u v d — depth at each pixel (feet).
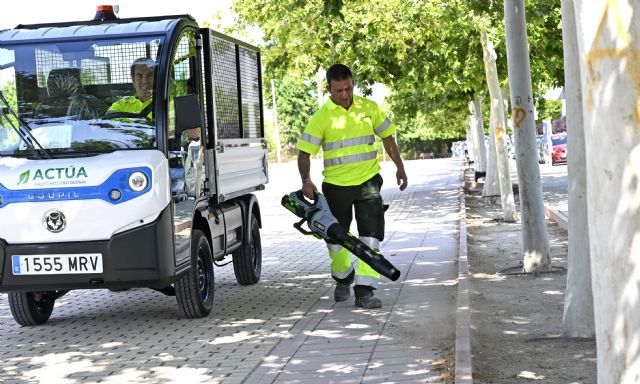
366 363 28.14
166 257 34.17
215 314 38.45
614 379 14.60
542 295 39.09
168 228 34.32
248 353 30.83
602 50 14.42
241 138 44.01
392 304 38.04
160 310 40.50
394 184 139.03
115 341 34.17
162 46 35.86
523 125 45.52
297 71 98.68
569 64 31.73
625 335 14.46
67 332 36.50
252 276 45.75
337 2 47.91
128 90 35.58
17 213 34.12
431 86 98.84
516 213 84.33
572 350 28.50
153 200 33.94
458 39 88.63
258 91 48.29
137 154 34.53
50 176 34.09
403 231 70.13
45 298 38.78
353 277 39.45
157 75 35.42
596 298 14.87
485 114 161.17
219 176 39.96
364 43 86.94
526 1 73.77
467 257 50.37
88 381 28.32
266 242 67.72
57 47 36.06
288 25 88.79
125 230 33.91
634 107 14.29
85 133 35.35
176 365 29.76
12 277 34.06
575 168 30.50
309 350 30.55
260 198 123.95
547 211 77.15
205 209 39.06
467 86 97.25
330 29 85.71
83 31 36.50
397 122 150.20
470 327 32.40
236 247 43.65
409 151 333.42
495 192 98.22
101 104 35.63
